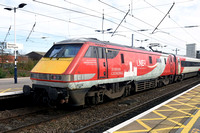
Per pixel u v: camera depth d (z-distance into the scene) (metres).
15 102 8.45
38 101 7.42
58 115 6.59
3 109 7.83
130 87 10.24
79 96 6.63
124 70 8.95
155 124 5.30
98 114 6.77
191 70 22.44
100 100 7.94
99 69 7.35
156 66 12.54
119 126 5.10
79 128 5.33
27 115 6.58
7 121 5.87
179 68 17.69
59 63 6.71
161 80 14.38
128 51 9.53
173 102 8.21
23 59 34.66
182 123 5.42
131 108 7.46
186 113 6.45
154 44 18.38
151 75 11.91
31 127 5.28
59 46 7.67
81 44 7.12
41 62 7.42
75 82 6.29
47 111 7.18
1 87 11.67
